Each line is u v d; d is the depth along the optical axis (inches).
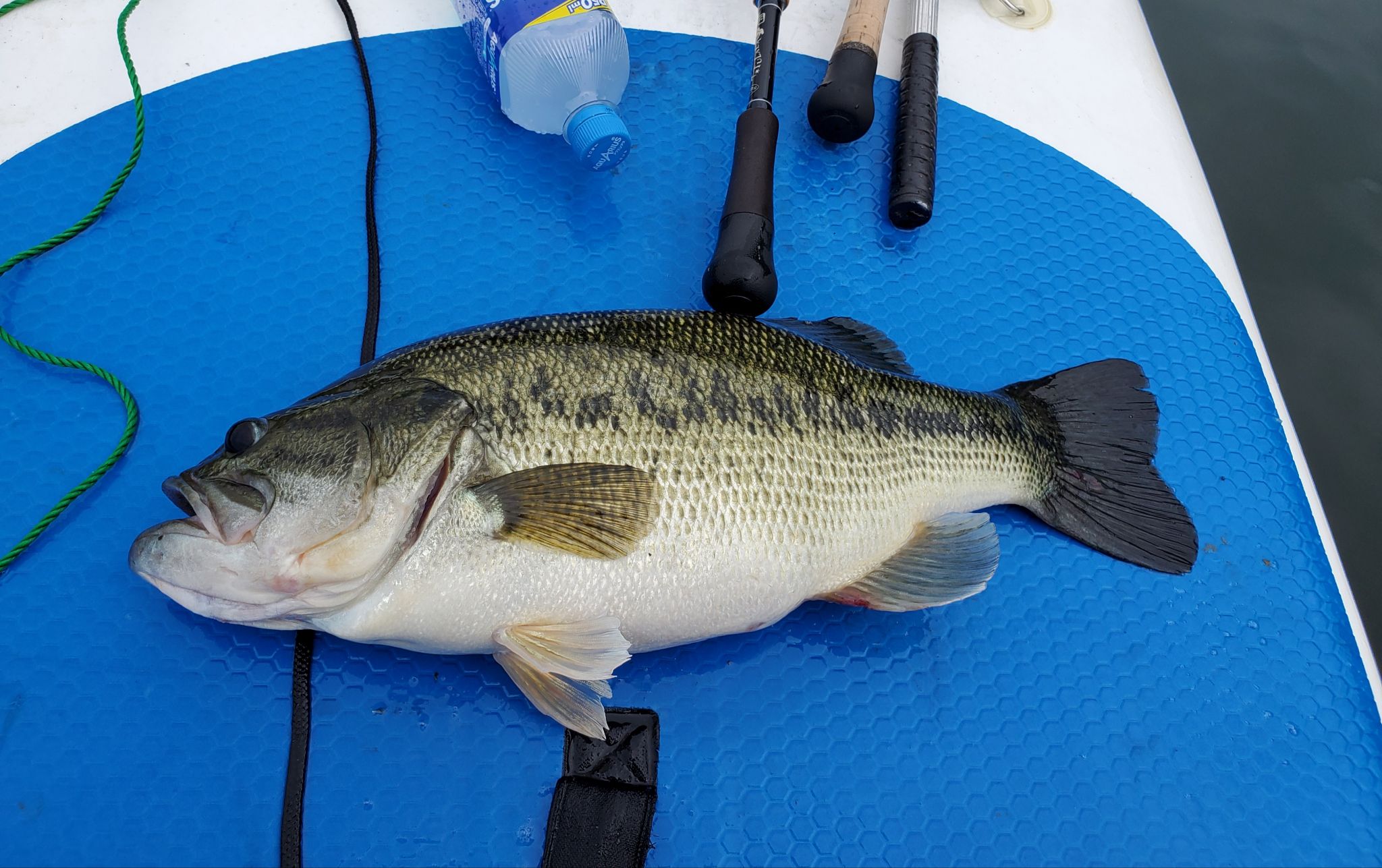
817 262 23.5
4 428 20.1
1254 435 22.5
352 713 18.4
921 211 23.3
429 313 22.0
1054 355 23.1
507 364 17.2
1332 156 33.8
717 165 24.2
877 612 20.0
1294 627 20.5
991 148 25.4
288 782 17.7
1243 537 21.3
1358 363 30.6
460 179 23.4
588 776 18.1
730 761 18.6
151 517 19.7
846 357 19.2
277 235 22.5
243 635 18.8
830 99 23.3
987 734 19.2
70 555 19.2
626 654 17.0
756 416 17.6
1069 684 19.7
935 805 18.6
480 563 16.7
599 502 16.7
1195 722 19.6
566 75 21.5
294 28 24.7
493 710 18.6
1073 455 21.2
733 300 19.9
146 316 21.4
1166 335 23.5
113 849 17.3
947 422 19.5
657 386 17.3
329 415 16.9
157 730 18.1
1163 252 24.5
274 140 23.4
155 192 22.6
